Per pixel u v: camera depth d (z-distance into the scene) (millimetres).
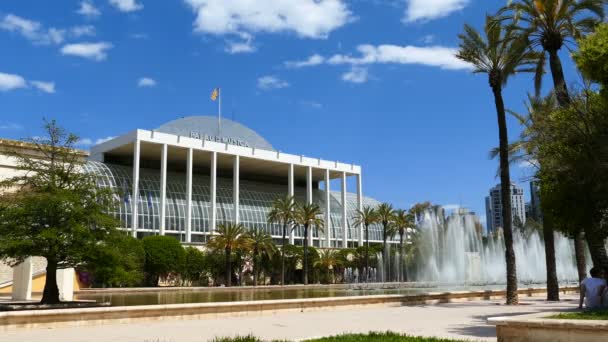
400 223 91438
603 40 18750
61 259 26562
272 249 81375
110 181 85625
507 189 31078
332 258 88125
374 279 91875
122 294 47469
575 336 11711
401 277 88250
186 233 84938
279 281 86562
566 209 21734
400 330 17109
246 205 101438
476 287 55219
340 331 16844
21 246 25000
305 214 84188
